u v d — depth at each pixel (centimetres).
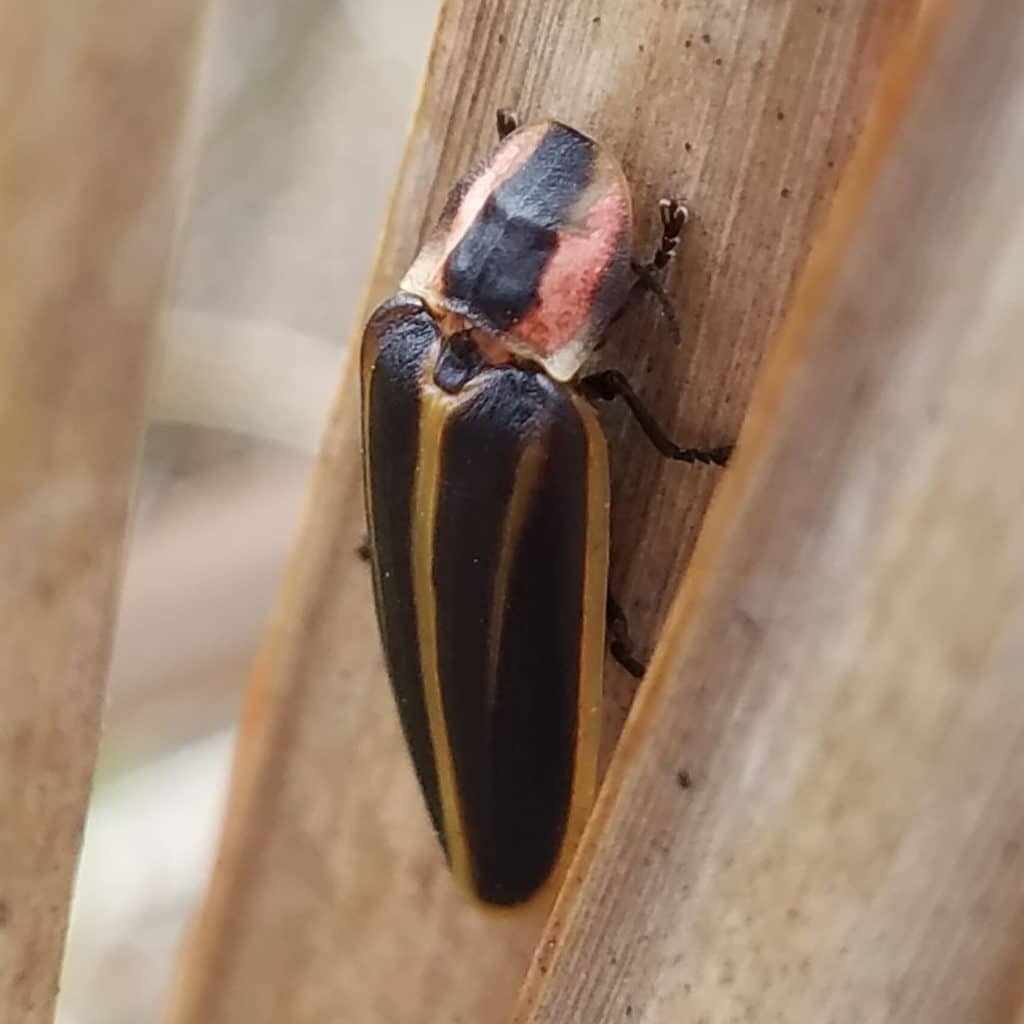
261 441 11
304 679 6
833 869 5
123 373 5
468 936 6
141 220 5
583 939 5
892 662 5
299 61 12
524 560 6
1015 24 5
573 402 6
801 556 5
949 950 5
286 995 6
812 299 5
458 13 6
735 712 5
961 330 5
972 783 5
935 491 5
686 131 6
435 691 6
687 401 6
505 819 6
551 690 6
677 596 5
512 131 6
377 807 6
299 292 12
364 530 6
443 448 6
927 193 5
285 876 6
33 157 5
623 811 5
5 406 5
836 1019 5
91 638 5
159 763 10
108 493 5
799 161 5
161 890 10
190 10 5
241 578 10
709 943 5
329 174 12
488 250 6
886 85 5
